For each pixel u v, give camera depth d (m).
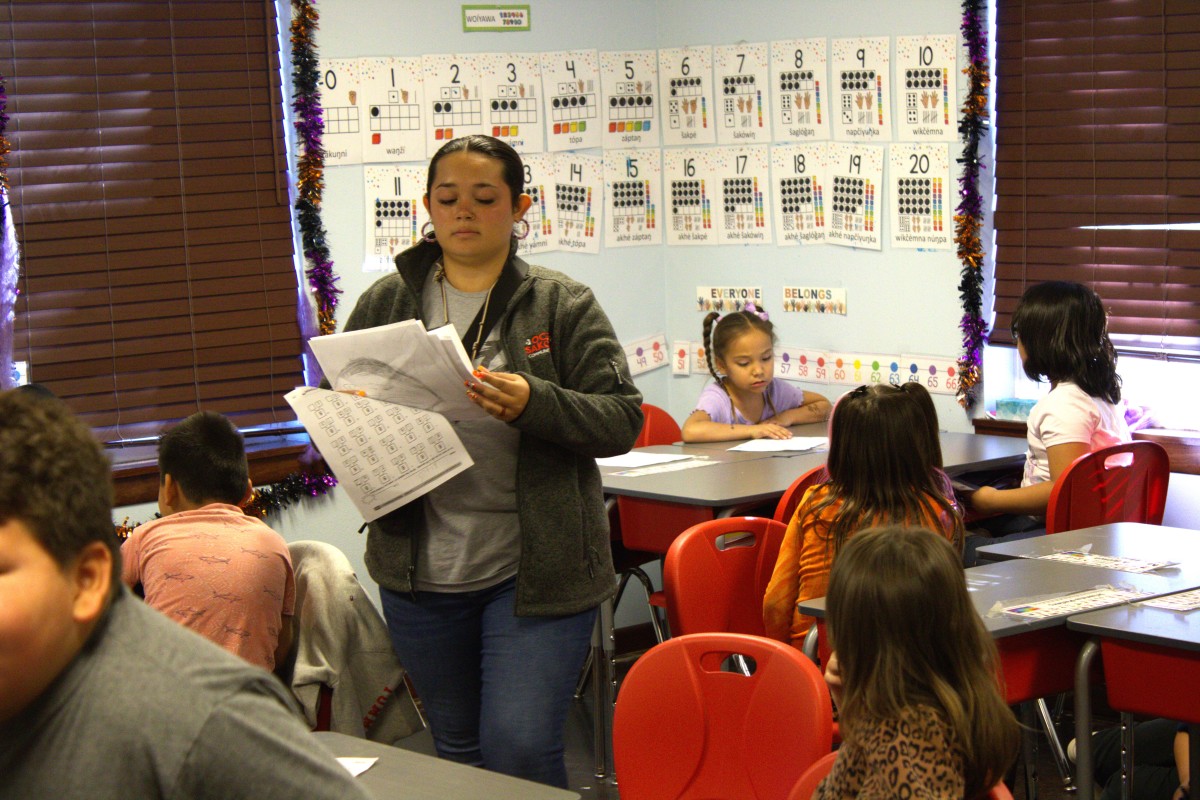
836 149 4.64
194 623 2.42
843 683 1.62
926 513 2.46
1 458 0.83
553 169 4.79
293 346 4.21
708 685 2.01
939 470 2.57
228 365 4.11
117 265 3.93
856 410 2.48
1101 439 3.46
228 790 0.86
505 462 2.20
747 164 4.86
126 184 3.93
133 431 3.96
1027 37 4.18
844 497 2.52
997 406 4.41
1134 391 4.19
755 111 4.82
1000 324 4.35
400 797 1.61
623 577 3.95
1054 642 2.32
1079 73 4.09
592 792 3.44
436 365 2.05
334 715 2.71
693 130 4.96
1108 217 4.07
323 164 4.25
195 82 4.01
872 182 4.57
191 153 4.02
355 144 4.33
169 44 3.97
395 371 2.11
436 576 2.22
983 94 4.24
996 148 4.31
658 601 3.60
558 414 2.07
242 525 2.56
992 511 3.49
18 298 3.81
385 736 2.75
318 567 2.78
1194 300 3.91
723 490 3.49
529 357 2.20
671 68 4.98
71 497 0.85
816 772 1.69
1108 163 4.05
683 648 2.01
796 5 4.67
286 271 4.19
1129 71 3.98
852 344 4.70
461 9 4.52
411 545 2.23
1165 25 3.88
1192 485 3.90
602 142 4.90
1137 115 3.97
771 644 1.96
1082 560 2.66
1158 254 3.97
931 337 4.48
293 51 4.14
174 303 4.01
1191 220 3.90
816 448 4.14
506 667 2.17
